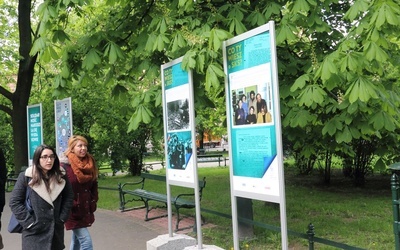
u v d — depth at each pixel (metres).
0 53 13.26
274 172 3.64
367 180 13.48
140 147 18.11
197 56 4.34
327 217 7.88
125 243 6.38
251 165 3.95
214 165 24.30
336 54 4.10
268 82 3.69
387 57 3.86
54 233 4.02
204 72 4.54
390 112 4.43
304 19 5.23
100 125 16.34
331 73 3.95
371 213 8.16
